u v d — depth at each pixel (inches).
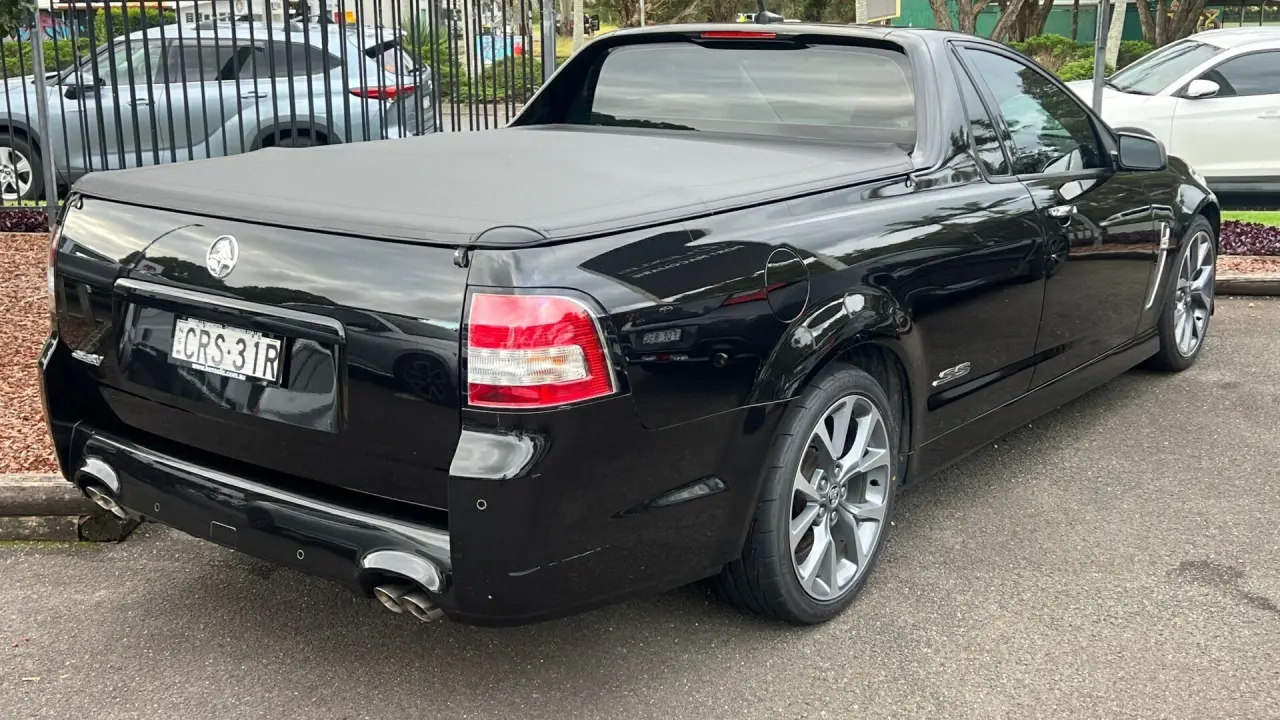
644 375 100.7
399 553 98.8
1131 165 181.6
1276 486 172.6
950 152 145.9
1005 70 166.1
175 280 111.0
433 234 97.5
